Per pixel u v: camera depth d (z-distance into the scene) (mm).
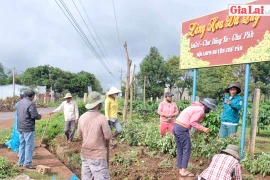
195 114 5238
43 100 42500
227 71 28859
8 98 28781
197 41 7941
